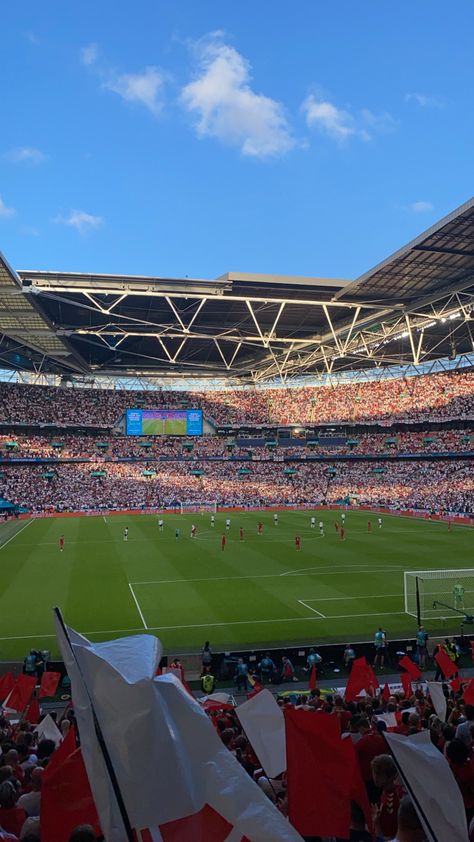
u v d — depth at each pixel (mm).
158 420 108312
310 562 47125
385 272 60125
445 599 34969
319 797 5688
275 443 112438
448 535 63156
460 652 25875
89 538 62219
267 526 72125
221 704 14180
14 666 23938
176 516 85812
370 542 57969
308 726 5855
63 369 113062
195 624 29922
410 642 25516
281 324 83375
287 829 3582
